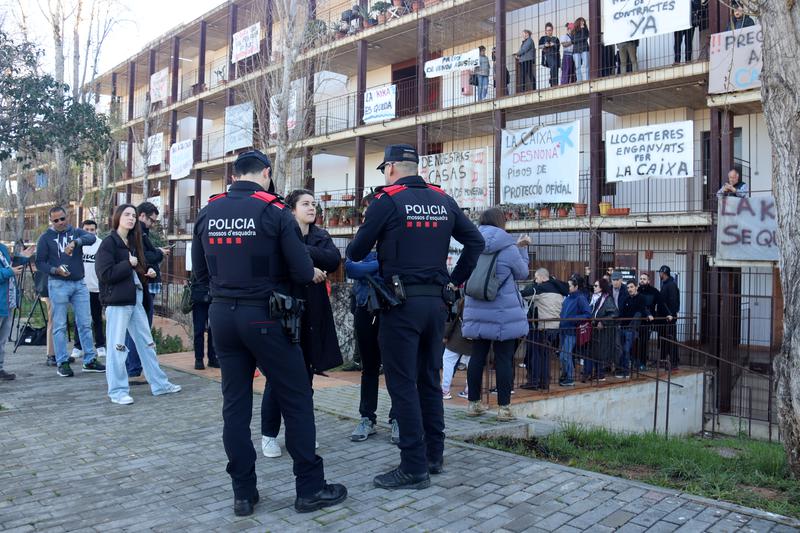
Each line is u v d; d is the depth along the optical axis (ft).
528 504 12.59
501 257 19.17
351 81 81.66
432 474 14.40
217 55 105.81
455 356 24.71
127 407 21.06
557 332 30.22
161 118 102.17
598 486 13.65
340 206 69.46
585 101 51.72
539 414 26.58
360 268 16.33
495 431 18.54
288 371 12.17
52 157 75.05
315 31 59.93
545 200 49.16
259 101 61.98
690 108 52.65
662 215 44.62
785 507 12.92
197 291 28.07
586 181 55.16
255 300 12.00
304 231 15.70
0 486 13.61
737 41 39.60
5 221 110.93
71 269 26.81
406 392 13.57
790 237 15.60
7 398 22.30
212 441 17.10
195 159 93.09
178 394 23.21
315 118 74.90
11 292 25.49
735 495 13.74
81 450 16.21
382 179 76.23
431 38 65.98
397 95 72.84
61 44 71.97
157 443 16.89
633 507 12.47
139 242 22.49
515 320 19.35
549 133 48.93
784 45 15.67
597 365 31.89
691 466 16.38
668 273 39.37
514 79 60.03
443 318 14.29
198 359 28.40
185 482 13.93
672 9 42.42
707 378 38.55
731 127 43.73
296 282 12.53
